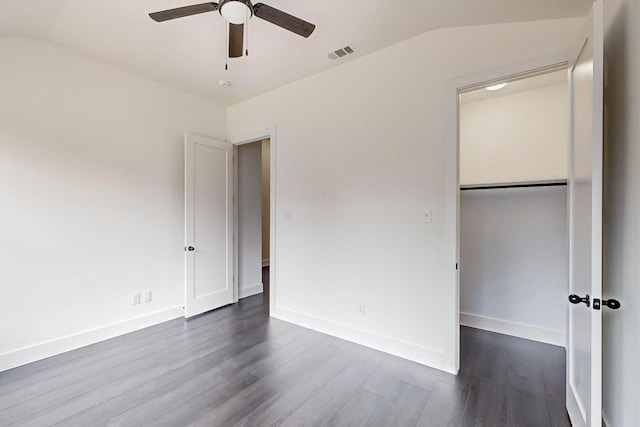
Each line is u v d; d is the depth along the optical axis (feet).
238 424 5.69
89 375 7.35
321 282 10.15
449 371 7.52
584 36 4.91
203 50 8.72
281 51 8.74
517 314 9.80
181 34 7.91
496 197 10.16
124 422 5.72
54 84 8.48
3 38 7.69
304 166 10.59
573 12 6.10
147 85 10.62
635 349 4.06
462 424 5.73
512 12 6.42
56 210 8.51
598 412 4.27
